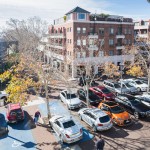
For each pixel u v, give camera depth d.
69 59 35.53
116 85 32.03
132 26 52.84
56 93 32.50
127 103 23.73
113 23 49.84
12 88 19.91
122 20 51.81
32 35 36.91
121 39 52.09
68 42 47.88
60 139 17.92
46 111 24.92
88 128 19.97
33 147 16.83
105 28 48.88
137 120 21.62
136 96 28.45
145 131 19.12
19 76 22.75
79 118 22.45
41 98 29.92
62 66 35.31
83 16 46.06
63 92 27.98
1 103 27.69
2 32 52.78
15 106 22.30
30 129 20.19
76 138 17.02
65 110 25.14
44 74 21.98
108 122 18.83
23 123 21.61
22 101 19.75
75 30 45.12
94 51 43.38
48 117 22.05
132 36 53.47
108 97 27.34
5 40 52.03
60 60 34.78
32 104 27.52
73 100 25.73
